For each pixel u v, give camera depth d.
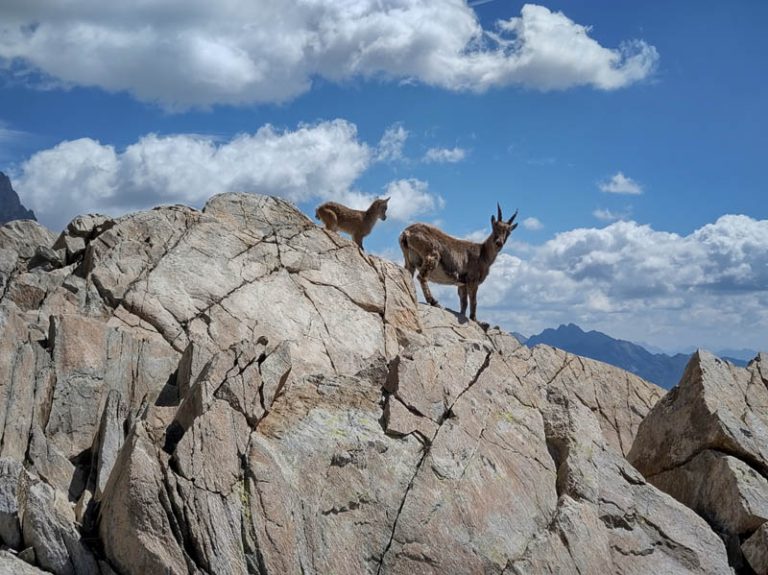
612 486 14.05
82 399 13.48
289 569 10.58
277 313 18.11
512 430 14.00
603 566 12.66
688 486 16.00
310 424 12.43
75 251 18.41
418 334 20.30
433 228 24.62
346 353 18.06
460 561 11.60
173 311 16.83
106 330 14.45
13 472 10.60
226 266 18.53
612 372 23.59
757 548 14.24
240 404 11.99
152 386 14.23
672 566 13.41
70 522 10.70
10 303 14.71
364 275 20.59
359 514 11.61
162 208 19.44
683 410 16.91
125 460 10.83
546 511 13.04
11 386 12.66
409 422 12.99
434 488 12.21
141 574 10.10
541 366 22.94
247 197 21.23
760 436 16.28
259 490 11.05
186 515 10.44
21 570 9.77
